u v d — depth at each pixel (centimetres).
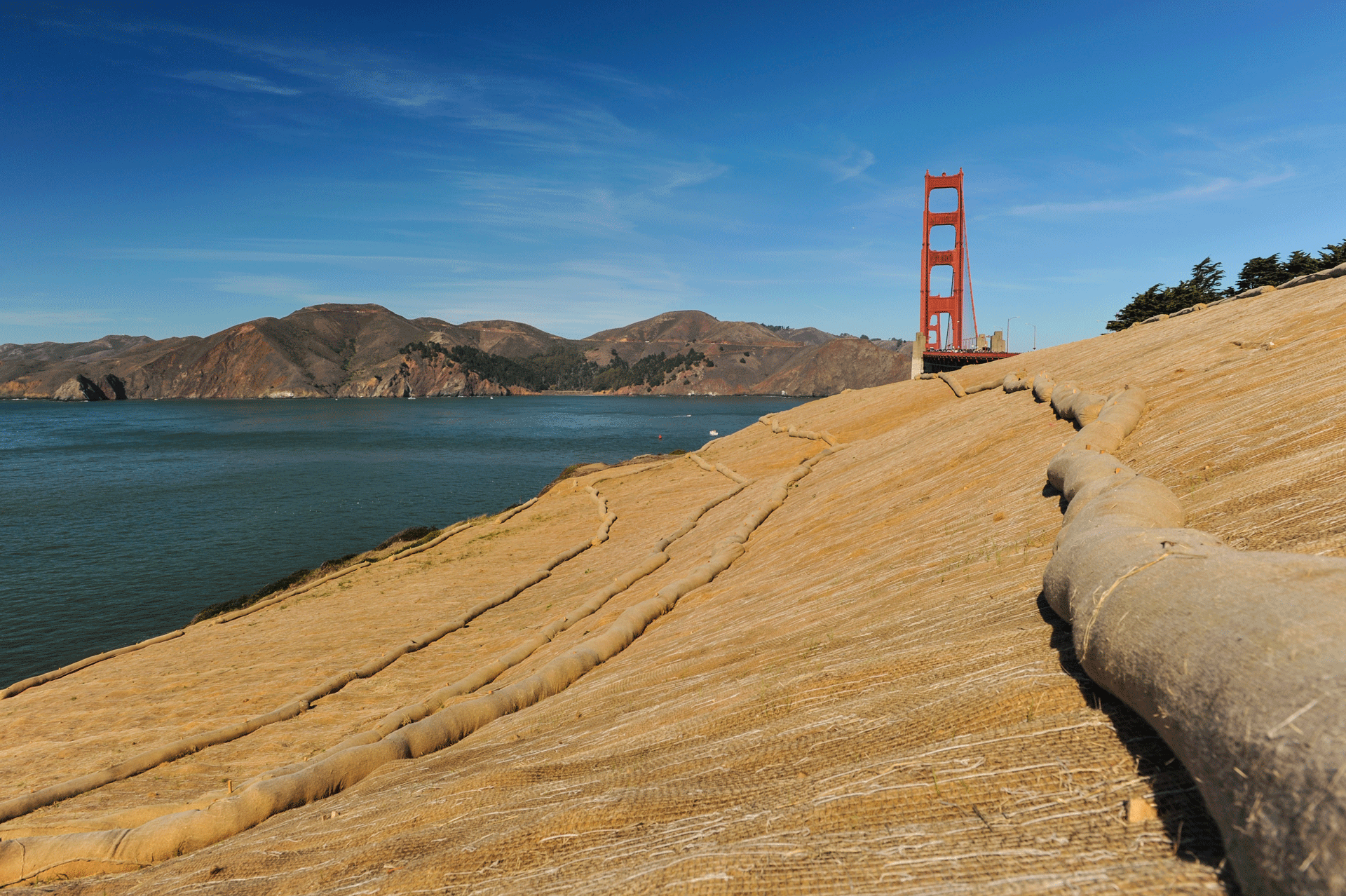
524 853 408
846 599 806
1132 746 311
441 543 2878
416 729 876
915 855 290
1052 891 245
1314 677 201
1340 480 494
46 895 644
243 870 564
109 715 1462
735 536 1608
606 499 3133
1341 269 1527
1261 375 945
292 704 1354
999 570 654
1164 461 744
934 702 419
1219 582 280
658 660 908
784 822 346
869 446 2261
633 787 461
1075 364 1953
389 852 486
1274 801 187
